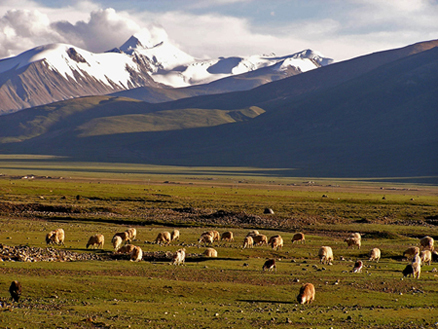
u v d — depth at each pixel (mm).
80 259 61438
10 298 38781
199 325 33469
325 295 44688
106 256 64750
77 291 42094
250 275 52938
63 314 34594
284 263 63375
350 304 42031
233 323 34281
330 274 55000
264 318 35906
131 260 60781
